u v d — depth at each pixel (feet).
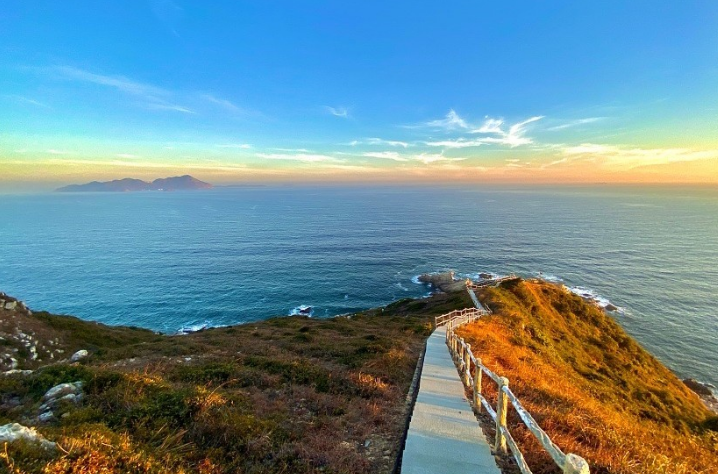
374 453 22.58
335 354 51.31
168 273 313.12
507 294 139.33
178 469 17.58
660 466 22.13
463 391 33.91
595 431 25.71
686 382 160.76
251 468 18.66
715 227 643.45
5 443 15.24
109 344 92.12
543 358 82.12
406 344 61.62
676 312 244.42
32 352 75.51
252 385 34.32
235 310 233.14
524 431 24.16
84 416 22.26
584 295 271.49
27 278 302.86
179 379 34.96
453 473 18.84
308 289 271.49
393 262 351.05
